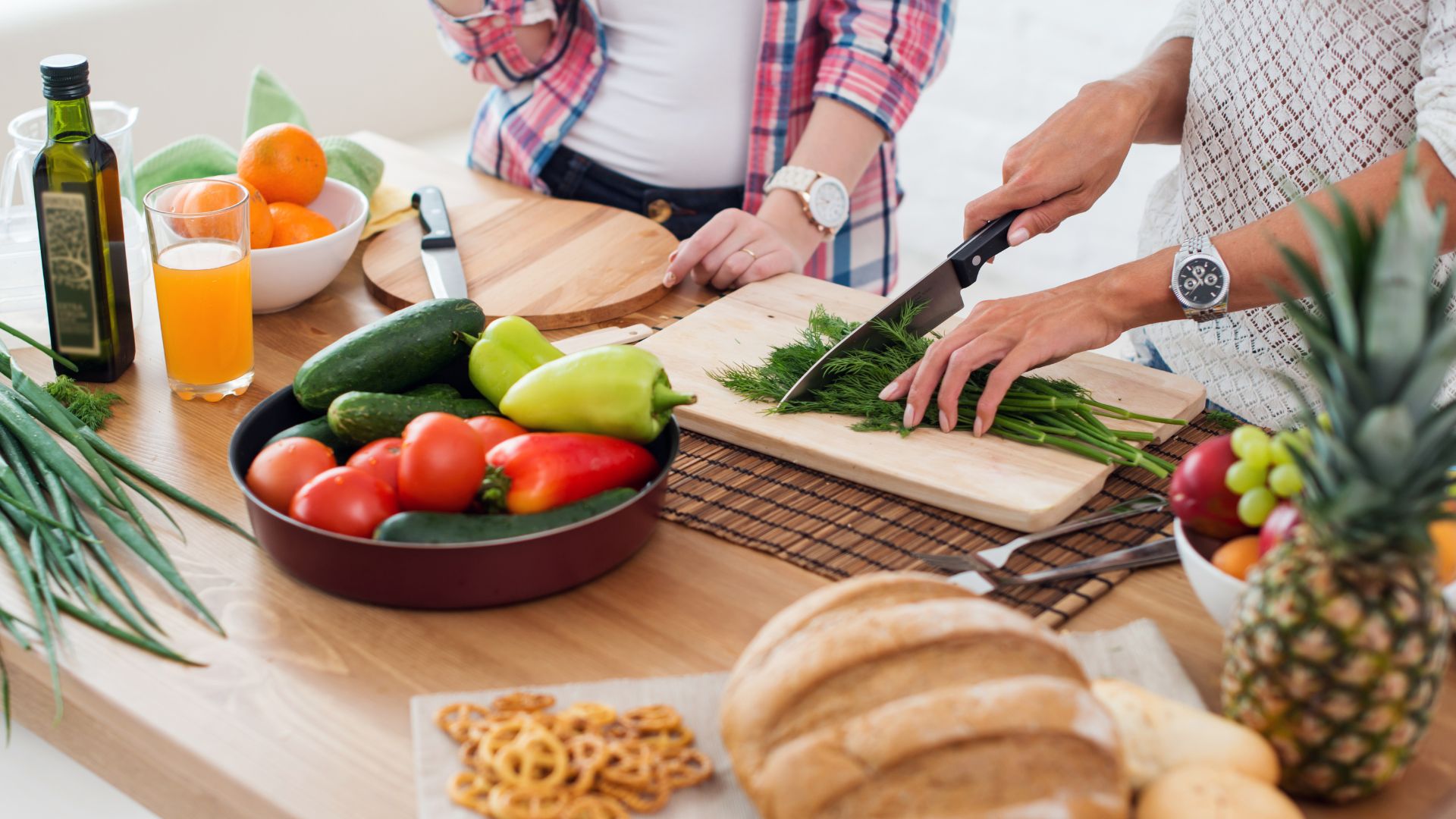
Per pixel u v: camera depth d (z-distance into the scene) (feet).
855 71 5.55
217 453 3.61
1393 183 3.65
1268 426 4.13
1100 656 2.66
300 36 8.77
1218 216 4.76
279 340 4.35
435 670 2.72
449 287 4.55
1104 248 10.39
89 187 3.76
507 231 5.16
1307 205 1.89
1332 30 4.15
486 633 2.84
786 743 2.11
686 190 6.11
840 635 2.17
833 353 3.82
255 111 5.52
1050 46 10.15
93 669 2.71
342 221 4.83
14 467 3.26
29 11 7.32
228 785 2.43
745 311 4.50
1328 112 4.25
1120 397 3.88
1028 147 4.40
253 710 2.60
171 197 3.94
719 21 5.87
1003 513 3.25
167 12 7.91
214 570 3.07
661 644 2.82
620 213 5.36
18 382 3.57
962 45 10.59
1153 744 2.22
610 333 4.31
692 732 2.45
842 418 3.76
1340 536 2.01
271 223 4.42
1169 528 3.27
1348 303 1.86
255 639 2.81
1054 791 1.98
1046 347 3.66
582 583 2.99
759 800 2.11
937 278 4.10
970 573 2.99
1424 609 2.09
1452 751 2.47
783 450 3.61
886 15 5.59
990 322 3.78
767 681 2.17
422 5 9.64
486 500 2.91
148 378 4.06
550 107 6.12
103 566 3.05
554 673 2.72
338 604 2.94
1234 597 2.53
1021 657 2.14
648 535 3.08
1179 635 2.85
